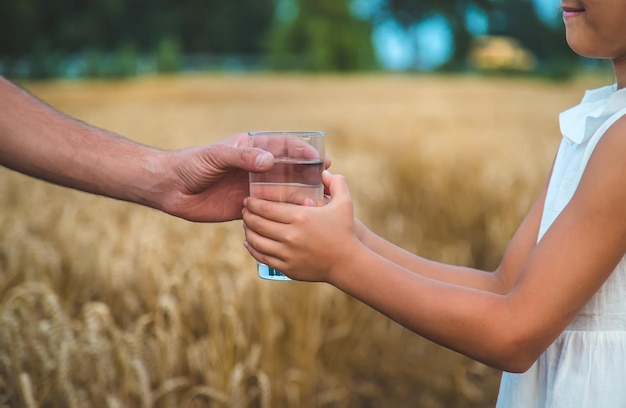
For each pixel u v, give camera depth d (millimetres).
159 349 2885
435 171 7965
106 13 44531
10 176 6195
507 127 11562
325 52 44594
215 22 47906
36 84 28391
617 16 1425
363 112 15219
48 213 4668
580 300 1408
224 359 2951
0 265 3852
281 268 1488
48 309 2820
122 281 3500
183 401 2986
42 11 43469
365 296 1470
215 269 3500
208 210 1869
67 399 2596
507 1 50969
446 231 5719
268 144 1570
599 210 1385
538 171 6746
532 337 1417
